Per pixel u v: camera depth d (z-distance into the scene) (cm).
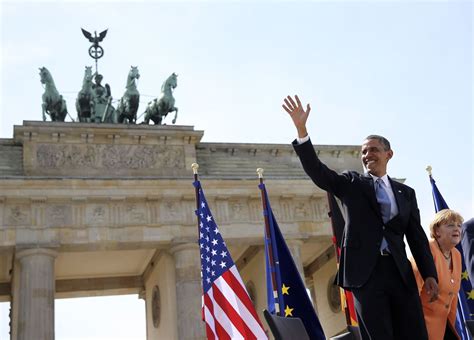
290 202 15325
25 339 12738
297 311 6206
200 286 14012
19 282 13562
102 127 14838
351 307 5306
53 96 15488
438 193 7412
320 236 15225
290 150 16362
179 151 15350
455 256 2739
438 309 2575
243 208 14975
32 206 13712
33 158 14312
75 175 14438
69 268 16425
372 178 2441
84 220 13888
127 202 14288
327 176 2405
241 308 6350
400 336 2306
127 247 14225
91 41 17438
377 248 2309
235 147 15988
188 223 14425
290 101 2430
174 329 14188
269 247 6650
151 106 16262
